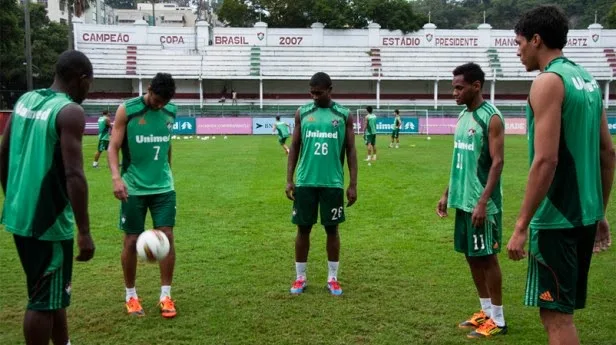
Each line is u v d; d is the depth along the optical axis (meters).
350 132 5.70
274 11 60.38
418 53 50.03
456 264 6.61
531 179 3.04
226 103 48.34
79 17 47.81
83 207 3.48
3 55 46.62
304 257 5.66
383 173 15.66
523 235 3.07
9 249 7.36
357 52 49.91
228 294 5.59
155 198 5.34
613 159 3.36
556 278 3.18
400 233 8.26
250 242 7.72
